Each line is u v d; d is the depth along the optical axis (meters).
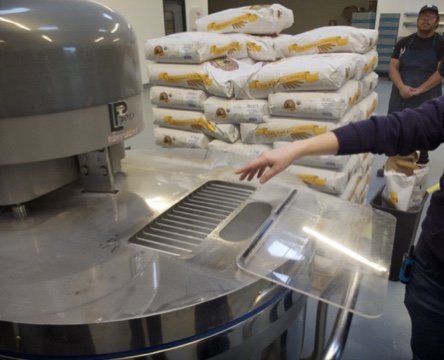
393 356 1.41
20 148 0.66
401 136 0.74
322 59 1.54
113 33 0.71
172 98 1.86
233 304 0.58
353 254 0.69
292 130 1.58
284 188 0.93
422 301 1.00
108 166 0.85
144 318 0.52
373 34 1.79
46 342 0.52
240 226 0.77
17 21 0.60
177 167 1.05
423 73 2.83
